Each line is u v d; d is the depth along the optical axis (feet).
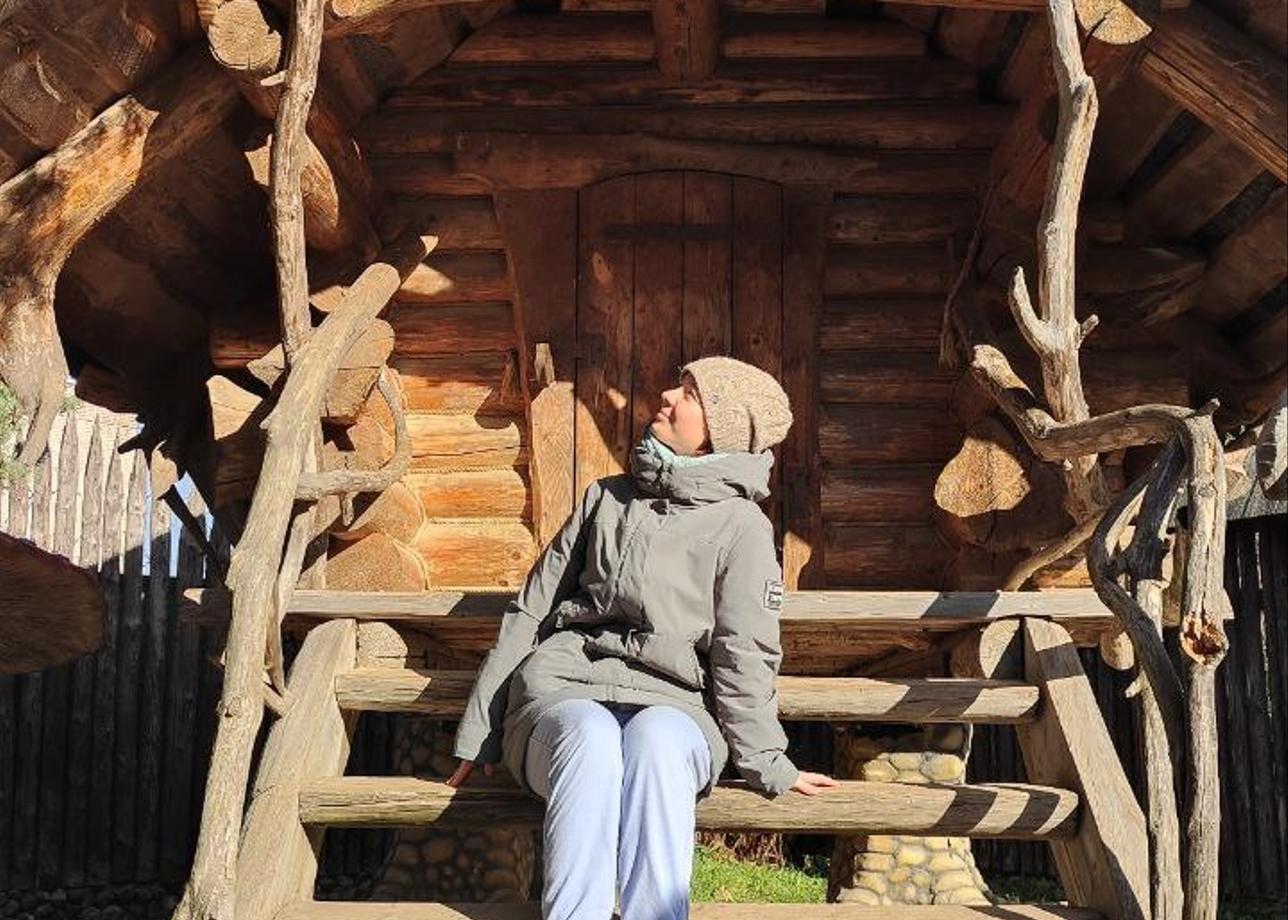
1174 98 17.03
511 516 19.99
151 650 33.63
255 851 12.30
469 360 20.24
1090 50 16.42
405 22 18.58
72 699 32.99
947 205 20.24
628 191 20.15
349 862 34.06
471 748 12.23
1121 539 17.66
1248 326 21.43
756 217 20.13
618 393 19.76
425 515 20.02
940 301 20.22
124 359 20.42
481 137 20.03
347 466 18.40
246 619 12.62
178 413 21.09
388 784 12.98
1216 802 10.89
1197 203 19.39
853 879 22.02
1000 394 15.44
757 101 20.39
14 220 15.61
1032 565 16.72
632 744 11.19
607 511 12.47
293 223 16.08
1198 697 10.99
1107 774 13.15
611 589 12.01
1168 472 11.91
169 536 34.45
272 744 13.42
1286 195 18.60
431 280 20.24
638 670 11.89
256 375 18.33
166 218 18.35
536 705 11.62
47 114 15.60
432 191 20.31
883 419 19.93
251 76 15.97
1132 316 19.57
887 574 19.80
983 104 20.26
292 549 15.98
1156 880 12.21
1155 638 11.85
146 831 32.96
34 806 32.30
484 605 15.56
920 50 20.42
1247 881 34.14
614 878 10.84
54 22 14.92
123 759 33.12
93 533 33.91
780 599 11.94
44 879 32.22
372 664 15.64
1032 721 14.43
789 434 19.72
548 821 10.92
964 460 18.11
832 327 20.12
